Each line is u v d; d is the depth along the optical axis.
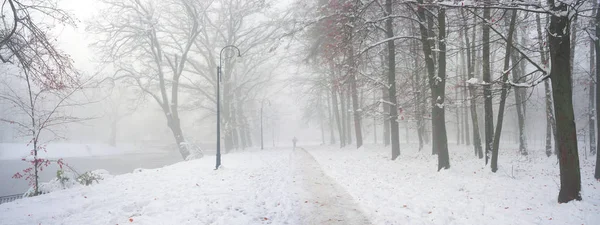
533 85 9.07
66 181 12.77
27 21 9.28
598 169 11.67
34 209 8.68
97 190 11.35
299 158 23.88
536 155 21.39
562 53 7.98
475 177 12.38
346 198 9.45
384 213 7.72
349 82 19.25
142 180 13.70
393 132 20.48
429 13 15.28
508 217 7.13
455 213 7.55
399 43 21.84
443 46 14.73
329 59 16.55
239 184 12.54
